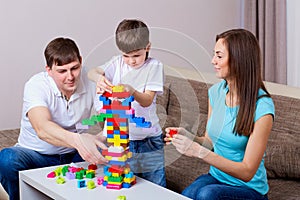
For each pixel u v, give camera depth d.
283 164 2.20
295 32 3.67
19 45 3.34
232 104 1.85
